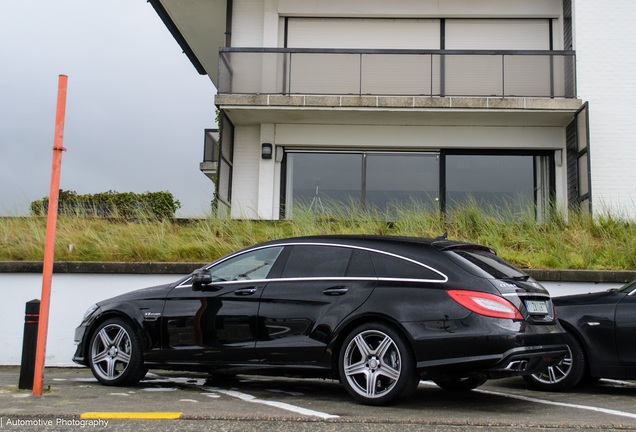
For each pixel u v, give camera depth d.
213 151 21.12
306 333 6.32
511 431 5.04
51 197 6.49
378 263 6.30
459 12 16.89
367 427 5.09
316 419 5.31
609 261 10.48
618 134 15.56
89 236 11.53
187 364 6.90
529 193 16.52
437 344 5.75
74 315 10.03
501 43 17.00
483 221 12.24
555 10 16.83
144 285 10.08
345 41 17.12
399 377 5.82
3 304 10.16
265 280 6.75
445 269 6.02
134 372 7.16
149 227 12.08
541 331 5.95
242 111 15.96
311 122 16.59
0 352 10.05
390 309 5.96
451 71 15.80
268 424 5.16
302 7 17.08
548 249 11.08
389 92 15.80
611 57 15.73
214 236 11.62
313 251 6.70
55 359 9.92
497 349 5.61
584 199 14.91
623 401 6.85
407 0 17.02
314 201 15.74
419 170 16.66
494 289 5.84
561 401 6.73
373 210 13.91
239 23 17.20
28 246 11.23
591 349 7.36
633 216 13.53
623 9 15.82
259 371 6.59
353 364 6.08
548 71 15.77
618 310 7.30
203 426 5.09
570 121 15.98
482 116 15.89
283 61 15.98
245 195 16.77
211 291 6.96
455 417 5.54
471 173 16.66
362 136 16.55
